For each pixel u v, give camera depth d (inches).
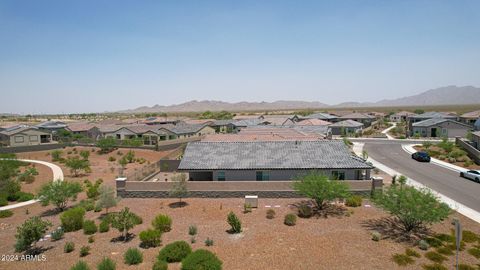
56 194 1130.7
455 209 1055.0
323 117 4660.4
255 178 1277.1
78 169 1908.2
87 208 1131.9
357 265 681.6
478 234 859.4
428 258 716.7
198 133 3280.0
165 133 2979.8
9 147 2468.0
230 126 3791.8
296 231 878.4
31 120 6884.8
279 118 4010.8
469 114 3782.0
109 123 4010.8
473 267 676.1
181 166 1282.0
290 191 1195.9
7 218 1087.6
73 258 748.6
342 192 1047.6
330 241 807.1
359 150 2431.1
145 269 676.7
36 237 806.5
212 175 1286.9
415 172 1651.1
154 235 805.2
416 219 843.4
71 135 3152.1
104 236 883.4
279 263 690.8
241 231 884.0
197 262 633.6
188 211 1071.0
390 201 889.5
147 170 1534.2
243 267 673.0
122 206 1147.9
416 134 3221.0
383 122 5044.3
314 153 1354.6
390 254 734.5
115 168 1966.0
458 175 1571.1
